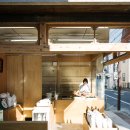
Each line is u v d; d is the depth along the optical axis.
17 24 4.41
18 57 7.40
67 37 7.63
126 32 6.77
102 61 9.22
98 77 9.42
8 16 4.34
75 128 7.55
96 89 9.62
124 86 35.09
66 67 9.95
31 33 6.98
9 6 3.73
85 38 7.75
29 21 4.37
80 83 9.88
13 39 7.70
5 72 7.30
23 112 7.29
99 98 8.88
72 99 8.52
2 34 7.12
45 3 3.24
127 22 4.34
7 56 7.39
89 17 4.34
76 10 4.07
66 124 8.14
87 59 9.91
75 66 9.93
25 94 7.36
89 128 4.67
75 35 7.35
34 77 7.38
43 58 9.73
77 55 9.84
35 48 4.55
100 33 7.11
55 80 9.89
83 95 8.66
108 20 4.34
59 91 9.89
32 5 3.63
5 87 7.30
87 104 8.34
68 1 3.21
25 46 4.55
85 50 4.59
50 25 4.53
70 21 4.34
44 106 6.14
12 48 4.56
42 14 4.34
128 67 34.59
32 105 7.32
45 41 4.54
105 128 4.64
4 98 6.30
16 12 4.19
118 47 4.59
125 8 3.92
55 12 4.22
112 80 35.88
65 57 9.92
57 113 8.42
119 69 12.50
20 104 7.30
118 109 12.29
